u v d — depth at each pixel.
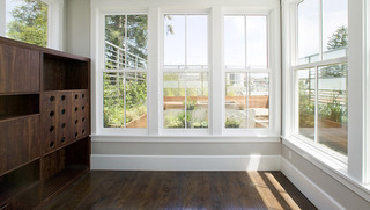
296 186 3.09
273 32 3.66
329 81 2.51
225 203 2.67
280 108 3.66
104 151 3.75
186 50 3.75
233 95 3.76
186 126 3.79
